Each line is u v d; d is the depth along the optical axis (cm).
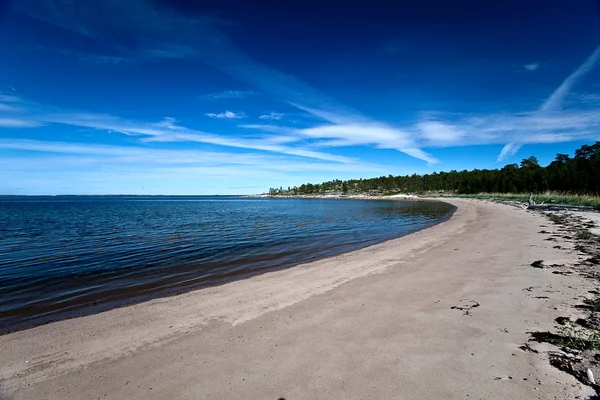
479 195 7644
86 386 382
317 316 573
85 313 684
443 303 605
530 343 430
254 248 1508
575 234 1310
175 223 2825
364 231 2133
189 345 480
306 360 418
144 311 648
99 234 2067
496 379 354
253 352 447
